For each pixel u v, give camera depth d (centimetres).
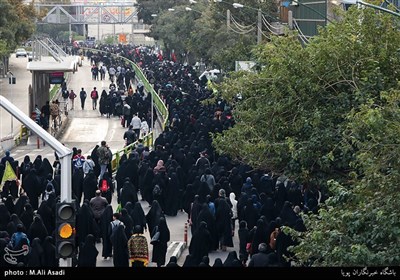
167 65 13425
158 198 4812
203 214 4038
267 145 4150
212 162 5659
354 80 4084
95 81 13950
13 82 9456
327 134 3997
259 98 4375
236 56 8944
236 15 9969
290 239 3591
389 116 2977
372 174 2756
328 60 4122
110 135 8331
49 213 3966
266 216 4091
